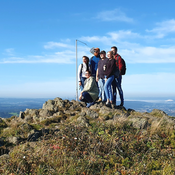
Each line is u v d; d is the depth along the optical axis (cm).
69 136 339
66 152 296
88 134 351
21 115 573
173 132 350
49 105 616
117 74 614
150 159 286
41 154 300
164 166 264
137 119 407
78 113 544
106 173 253
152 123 412
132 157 290
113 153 297
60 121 522
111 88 614
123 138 330
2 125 499
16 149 350
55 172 254
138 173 251
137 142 319
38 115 573
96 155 286
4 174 257
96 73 654
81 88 657
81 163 271
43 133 399
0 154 358
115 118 438
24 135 411
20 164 271
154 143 322
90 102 612
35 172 260
